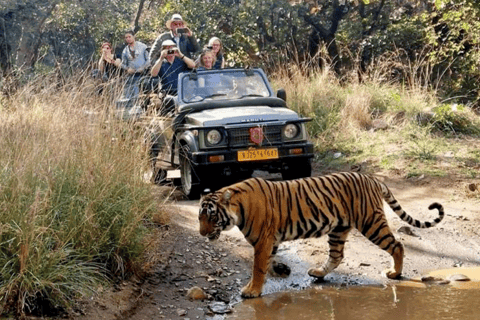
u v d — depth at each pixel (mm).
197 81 10648
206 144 9531
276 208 6594
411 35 18922
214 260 7484
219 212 6332
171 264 7258
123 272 6590
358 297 6527
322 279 7047
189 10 19625
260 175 11492
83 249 6426
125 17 23766
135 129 8258
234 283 6980
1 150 6594
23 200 6219
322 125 12867
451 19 16734
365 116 12953
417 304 6281
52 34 20578
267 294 6695
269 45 19750
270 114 9852
